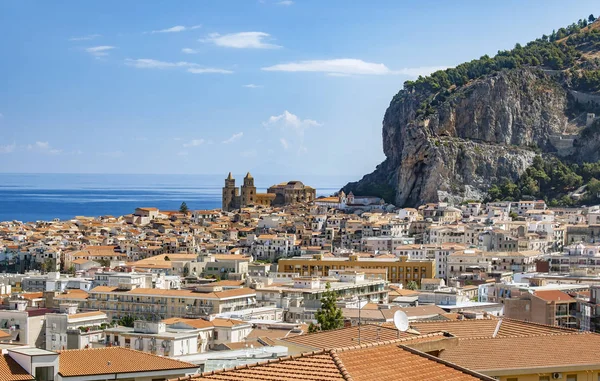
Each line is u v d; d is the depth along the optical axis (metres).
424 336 100.12
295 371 83.75
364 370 83.50
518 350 105.75
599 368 103.19
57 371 122.81
